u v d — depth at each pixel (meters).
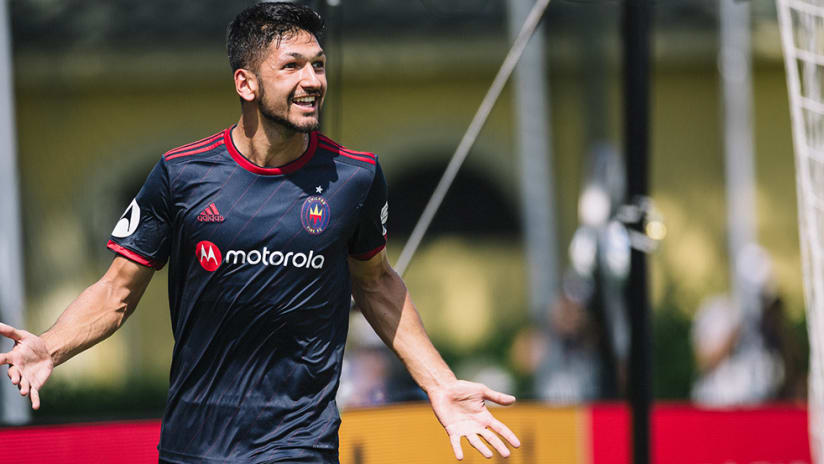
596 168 37.50
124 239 10.34
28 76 40.69
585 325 30.52
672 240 46.03
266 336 10.23
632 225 15.73
